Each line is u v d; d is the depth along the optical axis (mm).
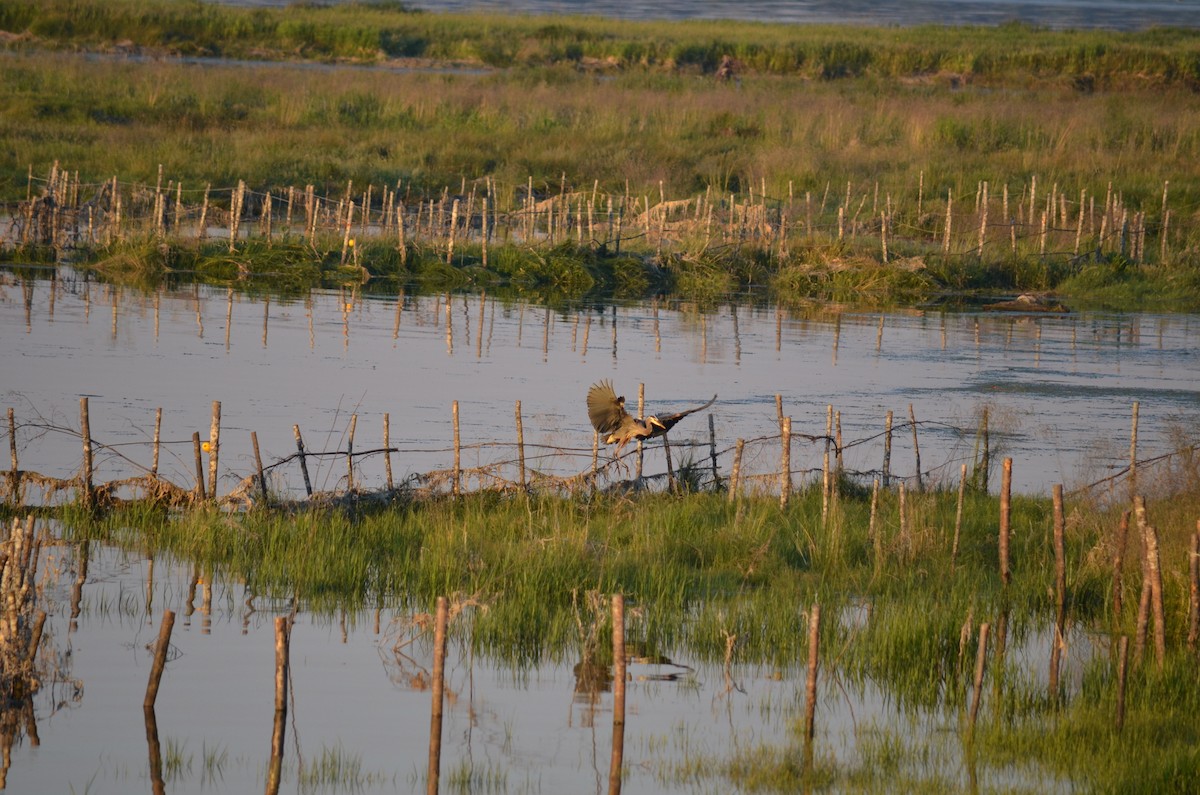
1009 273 126812
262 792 36594
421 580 51219
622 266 121875
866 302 119500
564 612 48844
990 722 42094
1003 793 37156
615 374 85188
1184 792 36844
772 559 54750
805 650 47094
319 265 117312
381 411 73875
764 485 63000
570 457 67188
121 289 106375
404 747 39500
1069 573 53906
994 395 83812
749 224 132000
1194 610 45500
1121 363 95188
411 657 46031
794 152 162875
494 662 45969
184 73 197375
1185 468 59250
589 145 166875
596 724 41531
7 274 108812
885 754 39500
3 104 165625
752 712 42656
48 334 87812
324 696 42656
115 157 143125
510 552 52781
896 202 145000
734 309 113062
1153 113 197375
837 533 55375
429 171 152250
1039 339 103688
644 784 37562
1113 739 39844
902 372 89688
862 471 65938
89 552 54188
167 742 39219
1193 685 43219
